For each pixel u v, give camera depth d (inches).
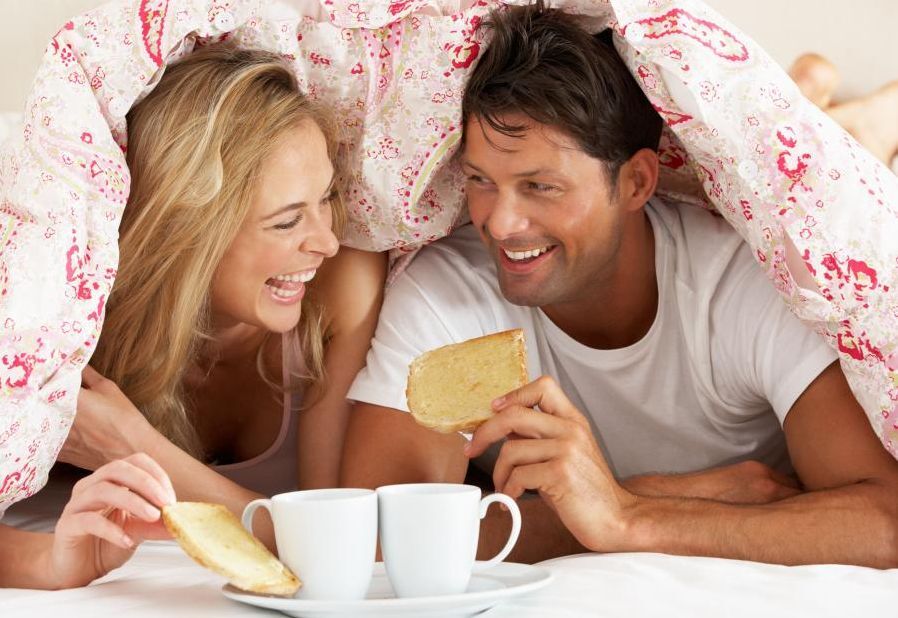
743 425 56.1
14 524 51.6
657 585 37.8
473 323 56.6
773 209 47.4
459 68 51.0
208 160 50.8
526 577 37.9
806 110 48.1
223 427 61.2
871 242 46.6
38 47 85.7
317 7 52.3
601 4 49.9
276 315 54.4
